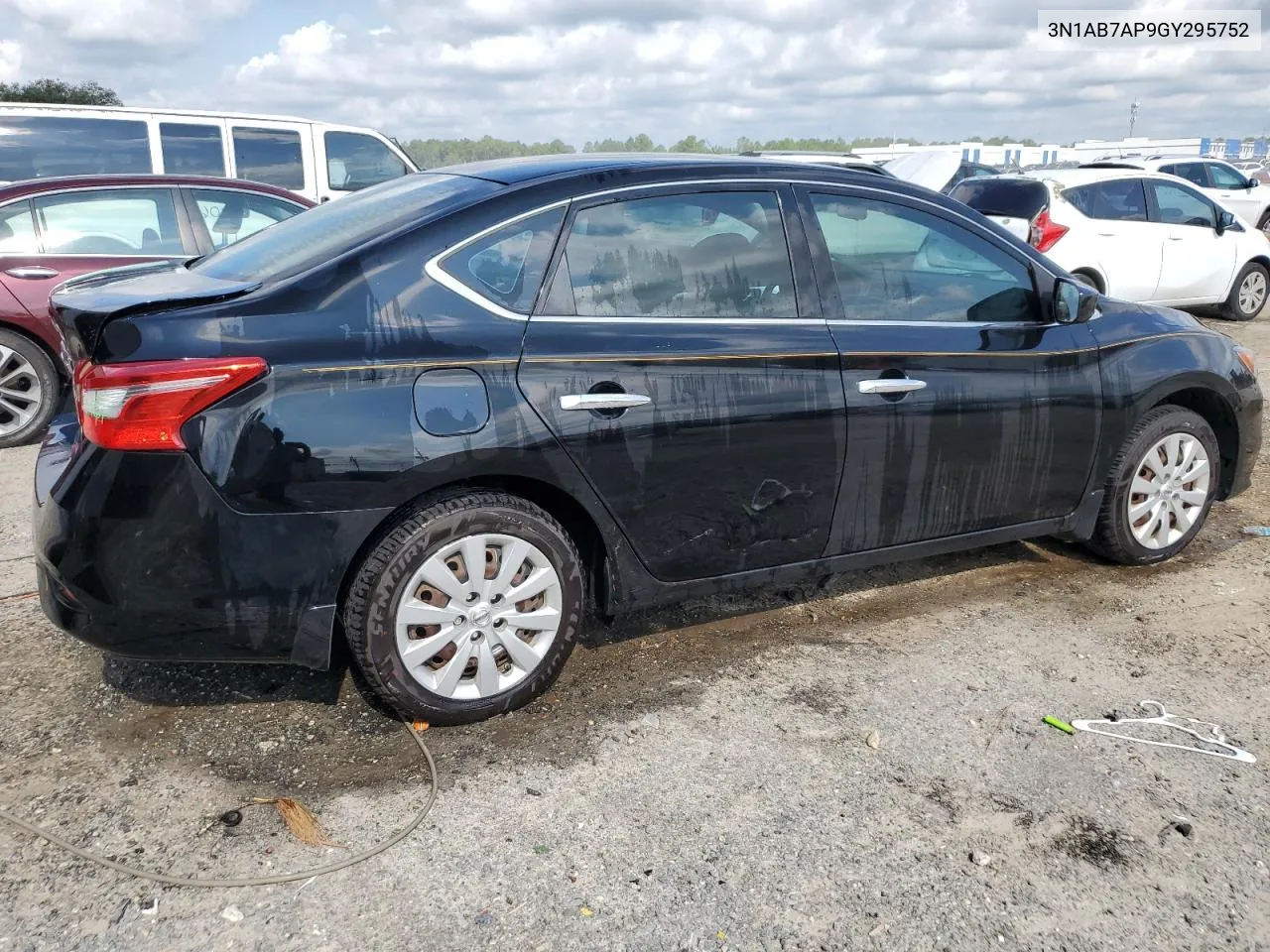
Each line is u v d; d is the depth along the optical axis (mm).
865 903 2336
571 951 2182
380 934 2217
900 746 2980
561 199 3016
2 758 2838
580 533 3217
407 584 2811
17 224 6277
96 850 2465
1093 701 3256
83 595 2611
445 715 2977
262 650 2744
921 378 3482
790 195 3369
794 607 3957
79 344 2592
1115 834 2596
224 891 2338
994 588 4160
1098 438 3973
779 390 3217
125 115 9234
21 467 5871
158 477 2545
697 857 2484
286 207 7250
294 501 2623
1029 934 2254
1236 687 3357
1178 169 15766
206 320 2586
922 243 3605
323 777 2783
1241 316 11406
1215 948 2227
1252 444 4539
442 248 2840
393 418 2686
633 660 3490
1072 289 3752
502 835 2555
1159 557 4352
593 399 2924
